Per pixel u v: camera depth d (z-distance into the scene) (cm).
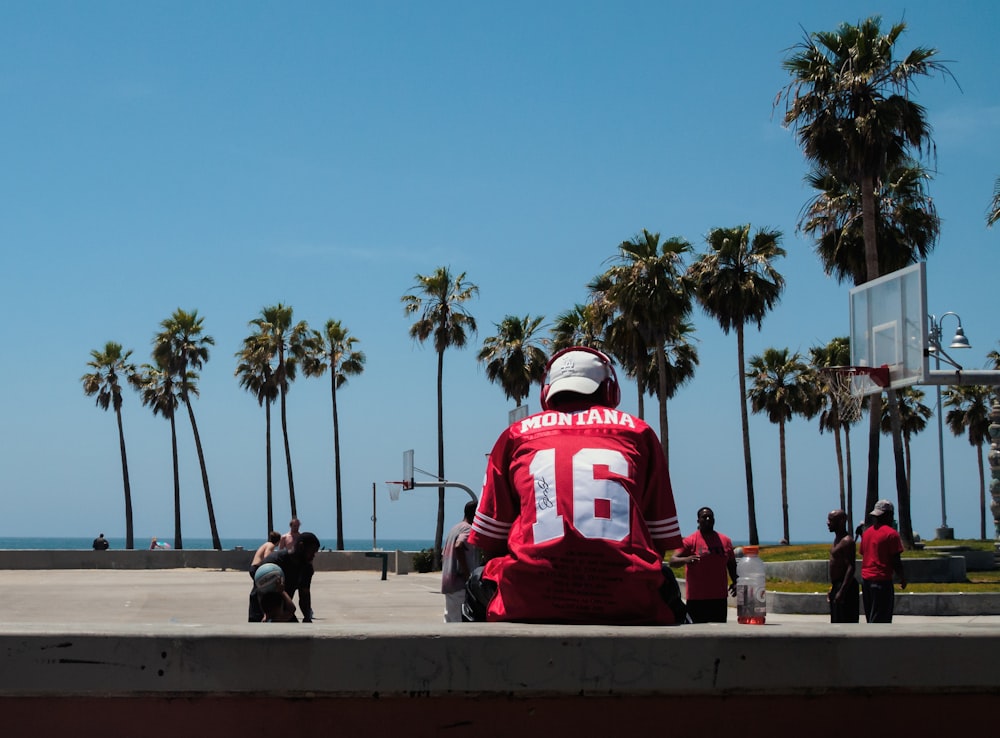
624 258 4484
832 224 3719
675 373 5534
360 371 6706
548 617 363
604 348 4731
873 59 3066
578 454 383
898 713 334
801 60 3170
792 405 7088
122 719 314
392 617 1964
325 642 316
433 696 318
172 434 7044
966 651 332
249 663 314
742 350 4831
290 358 6831
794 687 325
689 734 327
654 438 402
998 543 2862
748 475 4912
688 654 323
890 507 1300
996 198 2627
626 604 361
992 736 336
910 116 3055
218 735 315
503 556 399
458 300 5475
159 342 6800
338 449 6625
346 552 4412
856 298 1886
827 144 3183
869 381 1817
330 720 318
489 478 406
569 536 363
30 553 4303
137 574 4041
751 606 490
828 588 2223
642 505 395
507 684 317
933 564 2470
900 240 3622
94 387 6975
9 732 311
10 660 309
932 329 1712
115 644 312
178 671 312
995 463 2869
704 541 1223
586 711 324
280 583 1059
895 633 332
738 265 4712
